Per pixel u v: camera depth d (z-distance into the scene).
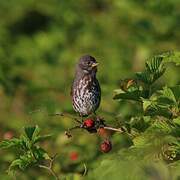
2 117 17.41
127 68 20.36
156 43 21.36
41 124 14.86
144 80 9.06
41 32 24.42
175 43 21.44
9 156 12.93
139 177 6.23
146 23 21.80
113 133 9.18
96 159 13.18
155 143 7.06
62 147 13.62
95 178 6.58
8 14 26.97
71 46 23.48
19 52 22.42
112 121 9.17
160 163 6.36
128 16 22.44
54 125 14.77
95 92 12.50
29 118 15.34
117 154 6.82
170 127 7.71
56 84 19.80
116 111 14.76
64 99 18.64
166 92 8.30
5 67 20.92
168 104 8.30
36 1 26.09
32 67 21.48
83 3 25.09
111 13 23.59
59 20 25.05
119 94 8.93
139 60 20.77
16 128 15.74
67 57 22.22
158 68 9.06
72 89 12.73
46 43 23.11
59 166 13.09
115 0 23.30
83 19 24.27
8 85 19.14
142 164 6.38
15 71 20.61
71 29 24.36
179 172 6.51
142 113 8.97
